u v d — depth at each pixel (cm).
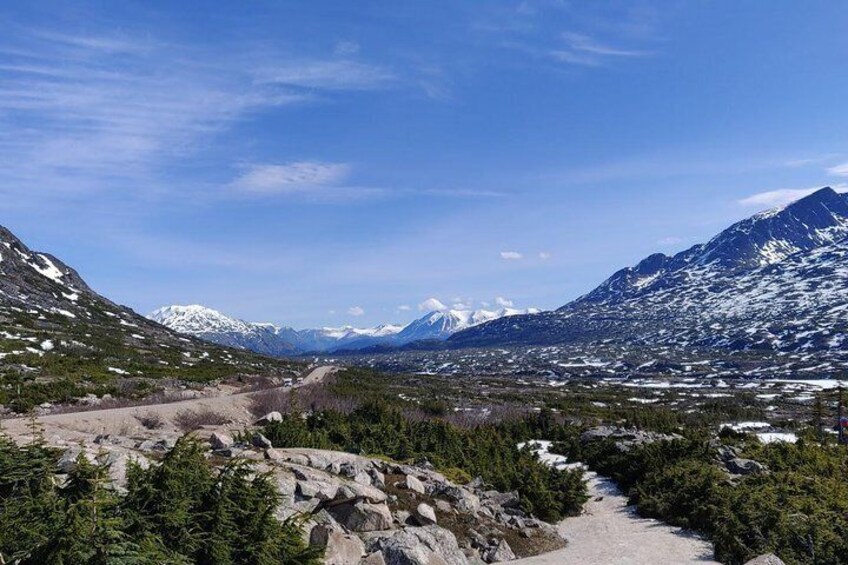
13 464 1125
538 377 19050
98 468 1005
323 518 1719
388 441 3241
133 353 8944
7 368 5744
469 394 11050
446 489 2350
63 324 10588
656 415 7388
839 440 5619
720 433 5041
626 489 3481
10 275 13325
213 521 1116
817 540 2122
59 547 833
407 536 1723
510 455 3847
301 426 2845
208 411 4638
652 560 2105
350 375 12244
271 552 1183
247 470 1278
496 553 2038
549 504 2784
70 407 4375
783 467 3466
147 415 4009
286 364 14675
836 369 15938
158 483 1097
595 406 10050
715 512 2442
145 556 892
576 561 2067
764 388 13575
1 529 921
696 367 19288
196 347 13288
